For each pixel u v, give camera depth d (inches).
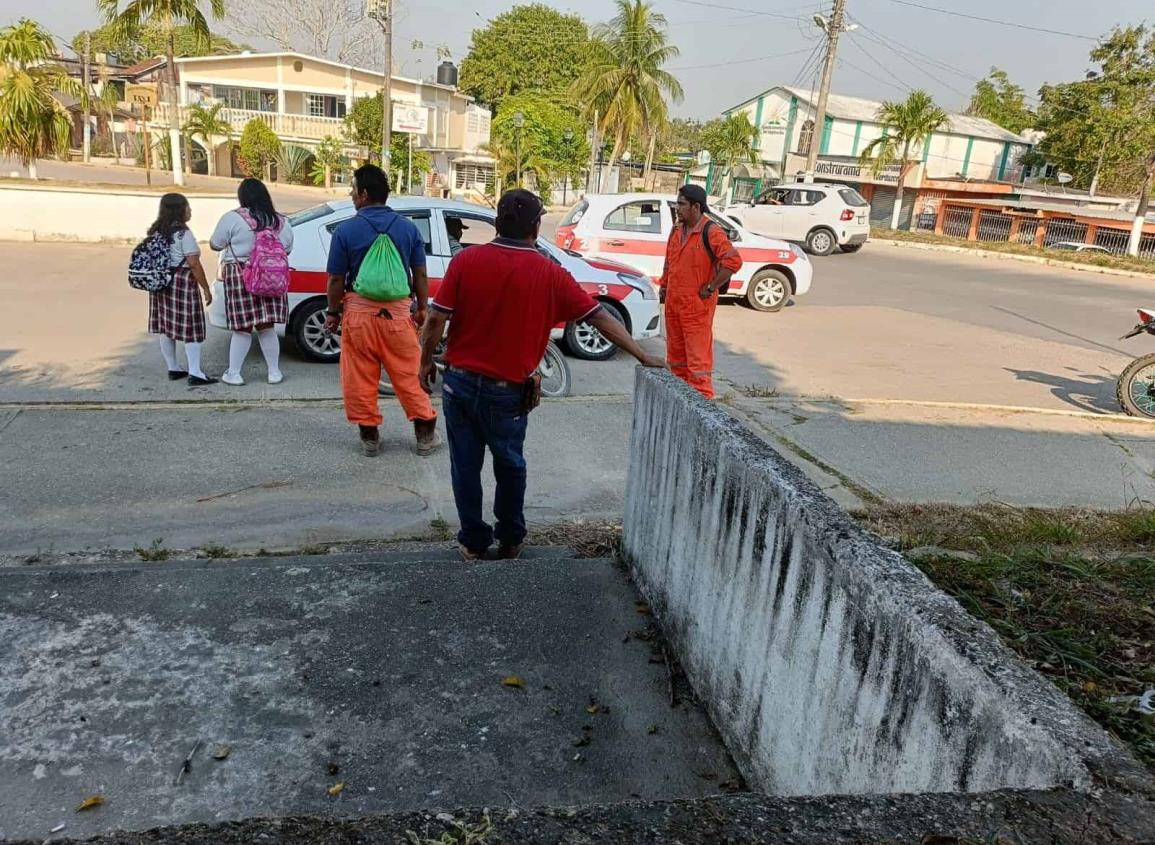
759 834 51.2
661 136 1595.7
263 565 154.0
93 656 121.7
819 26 1072.2
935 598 73.3
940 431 258.5
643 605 144.7
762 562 99.4
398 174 1405.0
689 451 123.6
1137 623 121.0
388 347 203.5
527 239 146.7
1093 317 556.4
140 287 255.9
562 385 282.7
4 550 159.6
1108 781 53.7
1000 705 60.4
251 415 242.4
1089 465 235.3
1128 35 1282.0
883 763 74.4
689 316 235.8
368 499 191.5
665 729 114.2
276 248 261.0
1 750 102.0
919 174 1407.5
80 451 208.5
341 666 122.8
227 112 1656.0
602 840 51.0
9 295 419.2
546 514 190.5
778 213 925.8
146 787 97.4
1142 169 1326.3
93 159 1758.1
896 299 597.0
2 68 710.5
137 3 826.2
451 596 144.0
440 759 105.3
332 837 51.0
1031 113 1907.0
